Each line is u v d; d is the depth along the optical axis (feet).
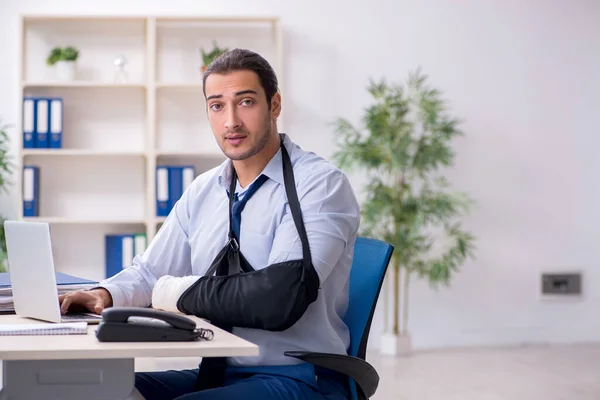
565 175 18.63
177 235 7.15
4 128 16.69
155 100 16.76
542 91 18.49
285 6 17.60
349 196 6.51
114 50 17.22
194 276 6.31
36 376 4.95
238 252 6.45
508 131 18.38
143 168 17.43
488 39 18.24
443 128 16.99
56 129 16.43
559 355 17.29
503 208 18.43
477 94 18.22
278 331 5.94
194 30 17.42
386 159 16.75
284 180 6.45
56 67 16.75
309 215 6.20
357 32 17.79
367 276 6.67
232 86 6.33
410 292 18.25
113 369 5.02
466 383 14.58
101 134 17.24
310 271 5.88
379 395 13.61
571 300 18.81
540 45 18.44
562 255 18.75
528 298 18.63
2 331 5.16
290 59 17.61
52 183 17.15
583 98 18.65
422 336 18.26
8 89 16.90
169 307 6.21
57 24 17.04
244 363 6.15
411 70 17.97
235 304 5.77
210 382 6.24
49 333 5.19
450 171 18.19
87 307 6.46
